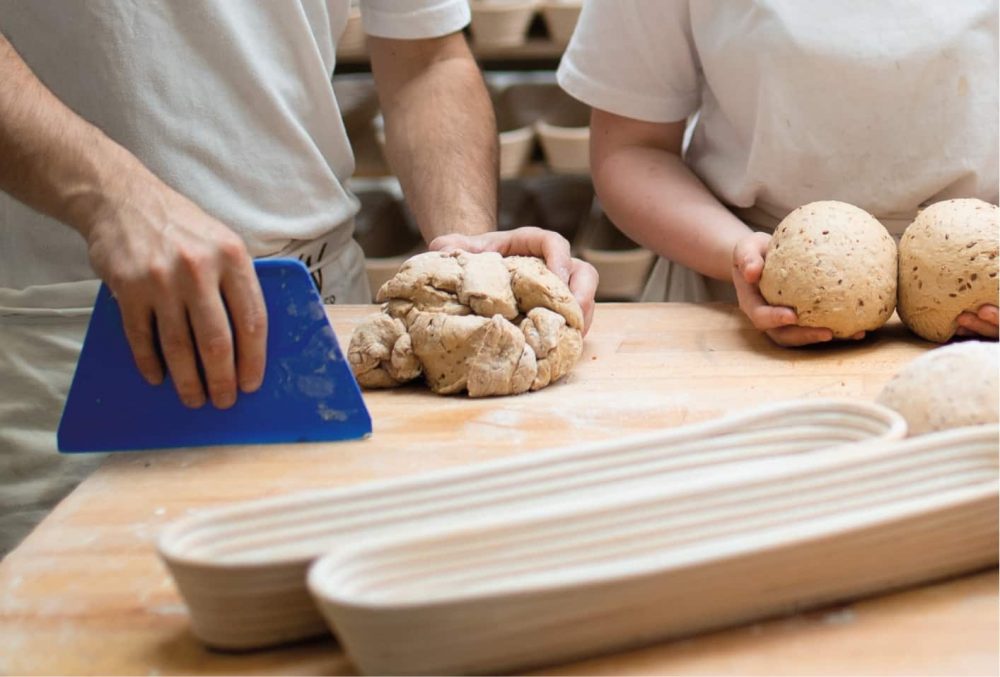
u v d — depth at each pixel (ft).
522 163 7.16
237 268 2.85
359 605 1.88
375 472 2.95
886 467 2.32
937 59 3.85
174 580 2.14
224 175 3.97
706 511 2.22
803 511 2.26
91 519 2.73
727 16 4.04
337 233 4.44
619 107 4.42
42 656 2.21
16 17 3.71
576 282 3.76
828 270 3.53
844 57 3.87
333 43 4.46
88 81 3.77
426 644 1.95
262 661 2.18
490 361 3.37
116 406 3.09
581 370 3.59
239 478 2.94
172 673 2.15
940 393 2.58
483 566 2.10
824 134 4.02
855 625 2.20
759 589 2.15
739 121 4.22
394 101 4.87
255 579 2.08
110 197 2.91
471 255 3.64
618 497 2.19
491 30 6.88
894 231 4.25
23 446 3.97
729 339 3.81
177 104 3.85
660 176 4.38
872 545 2.17
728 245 3.96
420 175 4.59
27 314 3.93
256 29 3.99
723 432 2.59
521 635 2.00
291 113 4.10
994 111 3.95
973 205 3.65
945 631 2.17
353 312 4.09
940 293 3.53
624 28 4.27
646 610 2.07
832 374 3.46
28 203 3.07
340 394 3.09
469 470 2.39
